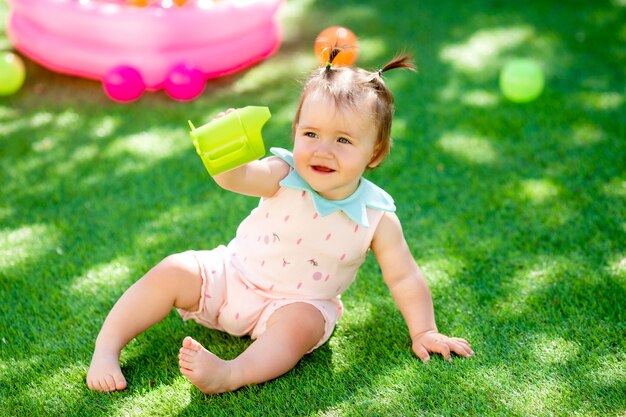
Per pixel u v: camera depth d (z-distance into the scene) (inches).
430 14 198.8
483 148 128.8
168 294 74.9
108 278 92.9
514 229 103.4
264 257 75.6
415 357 76.6
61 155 127.1
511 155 126.3
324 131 69.3
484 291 88.8
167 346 79.2
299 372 74.3
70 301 87.9
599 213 106.7
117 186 117.3
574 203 110.0
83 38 149.6
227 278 77.5
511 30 186.5
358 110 69.2
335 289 77.4
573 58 168.9
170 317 84.1
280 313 74.5
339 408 69.1
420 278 78.8
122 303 74.7
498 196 113.0
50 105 146.2
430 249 98.7
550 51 173.2
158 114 142.6
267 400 70.1
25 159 125.6
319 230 73.7
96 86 154.6
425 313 78.0
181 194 114.9
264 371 71.1
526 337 79.6
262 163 72.5
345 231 74.3
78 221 107.2
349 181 70.9
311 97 70.0
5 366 76.2
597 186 114.7
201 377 67.6
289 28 189.6
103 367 72.1
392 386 71.9
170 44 149.3
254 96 150.9
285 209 73.6
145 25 145.3
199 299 76.9
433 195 113.5
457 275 92.4
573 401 69.4
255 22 160.6
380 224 76.7
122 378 71.9
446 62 166.9
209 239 102.2
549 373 73.6
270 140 132.4
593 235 100.9
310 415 68.1
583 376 73.0
